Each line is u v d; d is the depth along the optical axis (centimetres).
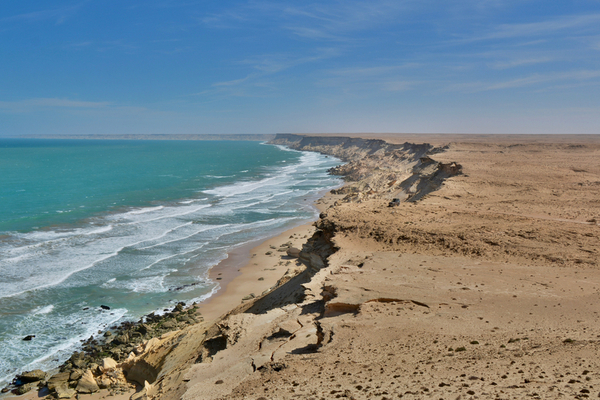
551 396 751
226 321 1858
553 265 2088
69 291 3272
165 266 3903
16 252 4069
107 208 6344
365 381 953
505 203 3712
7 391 2133
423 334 1302
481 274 1923
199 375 1365
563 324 1360
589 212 3338
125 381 2206
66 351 2505
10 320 2803
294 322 1580
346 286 1744
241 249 4475
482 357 1062
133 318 2914
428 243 2423
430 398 794
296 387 968
